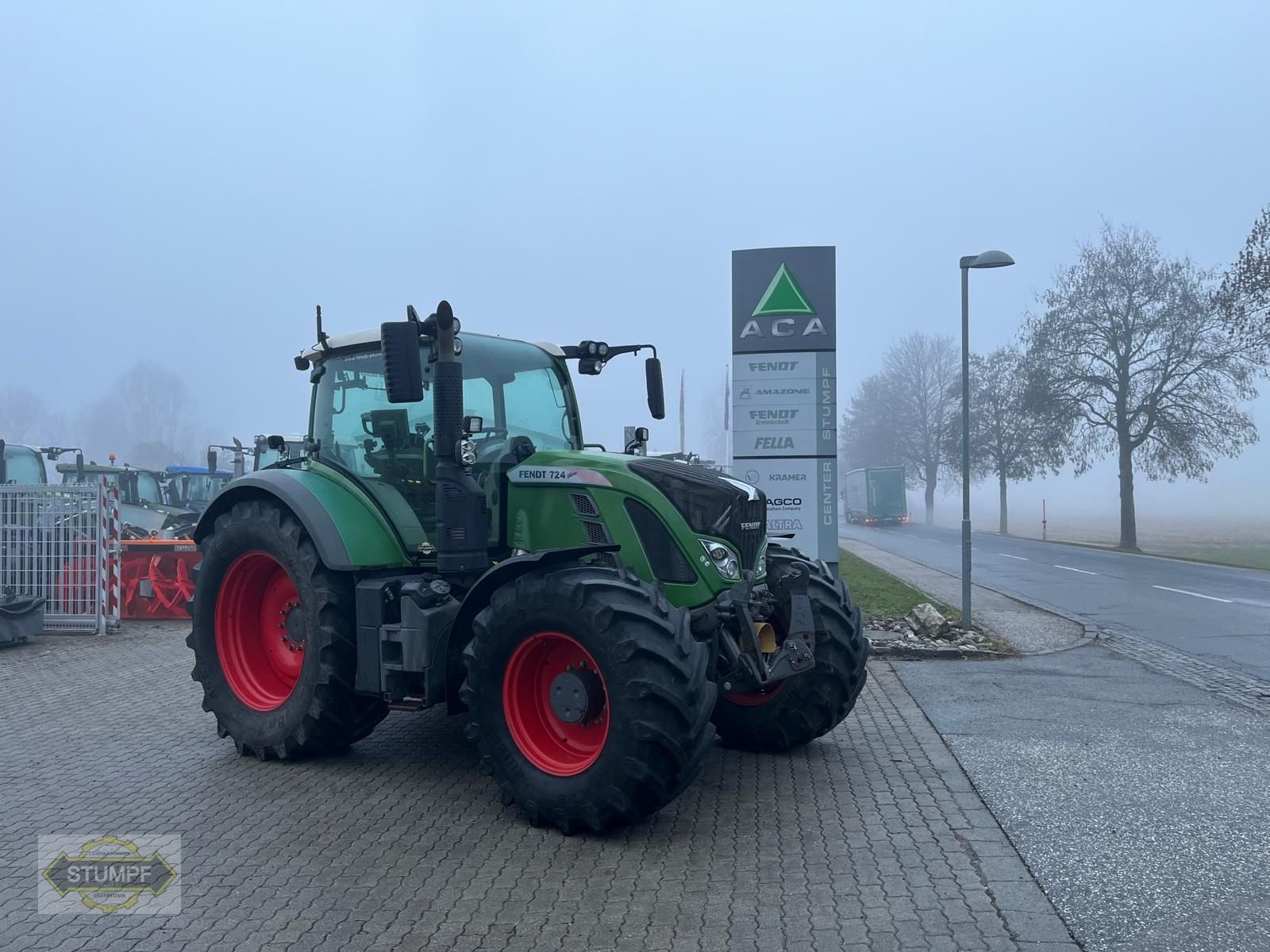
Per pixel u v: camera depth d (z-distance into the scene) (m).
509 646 5.43
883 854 4.95
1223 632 12.88
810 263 12.49
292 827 5.40
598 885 4.59
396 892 4.52
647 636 5.06
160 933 4.15
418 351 5.79
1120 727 7.61
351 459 6.89
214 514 7.34
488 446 6.55
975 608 15.15
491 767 5.47
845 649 6.75
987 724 7.73
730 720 6.93
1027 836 5.18
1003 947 3.93
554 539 6.13
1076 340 38.78
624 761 4.99
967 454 12.77
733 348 12.66
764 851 5.00
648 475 5.94
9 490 12.83
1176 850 4.96
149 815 5.61
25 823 5.49
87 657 10.99
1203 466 37.69
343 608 6.41
